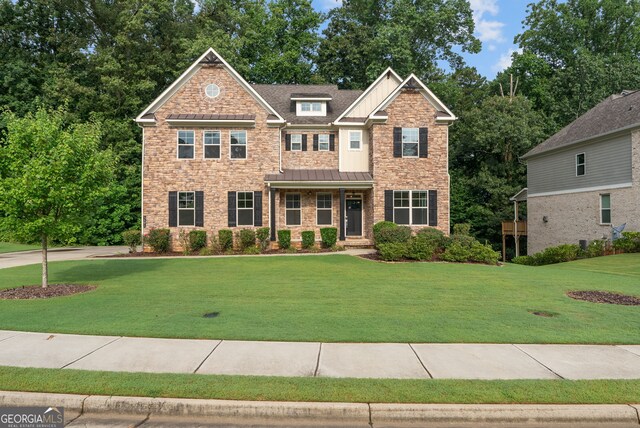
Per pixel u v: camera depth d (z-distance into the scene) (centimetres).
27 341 599
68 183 966
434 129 2097
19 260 1747
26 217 974
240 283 1097
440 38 4053
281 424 403
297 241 2167
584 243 2156
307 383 454
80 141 1002
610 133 2058
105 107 2997
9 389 443
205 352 554
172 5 3228
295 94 2286
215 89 2081
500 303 861
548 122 3431
